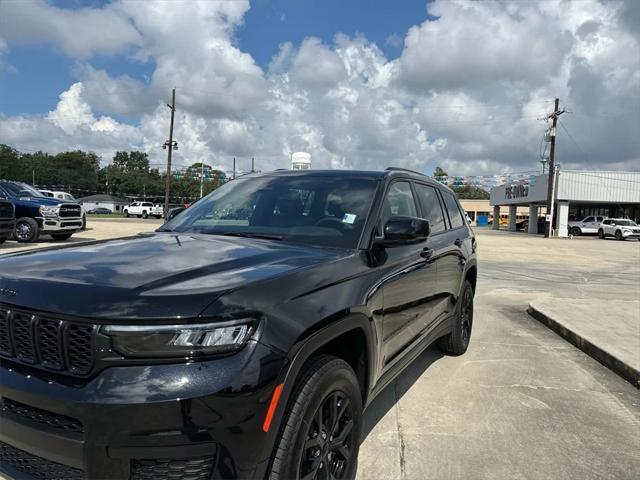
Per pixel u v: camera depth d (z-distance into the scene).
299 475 2.19
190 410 1.86
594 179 41.53
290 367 2.10
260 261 2.56
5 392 2.08
